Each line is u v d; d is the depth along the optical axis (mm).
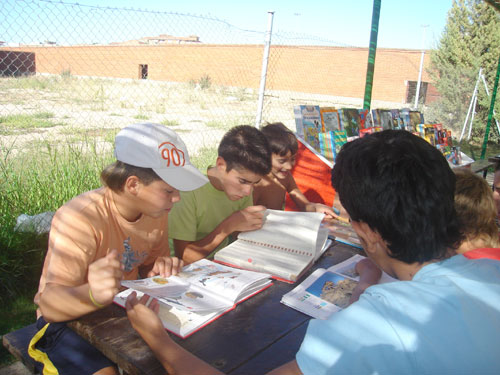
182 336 1260
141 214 1652
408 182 866
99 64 22828
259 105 5148
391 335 766
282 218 1987
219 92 21094
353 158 928
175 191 1531
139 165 1437
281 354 1216
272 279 1696
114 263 1247
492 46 11805
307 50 21359
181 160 1529
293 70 21438
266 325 1357
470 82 12086
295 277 1669
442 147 5371
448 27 12539
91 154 4465
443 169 891
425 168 874
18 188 3527
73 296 1273
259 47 21312
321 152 3693
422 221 870
